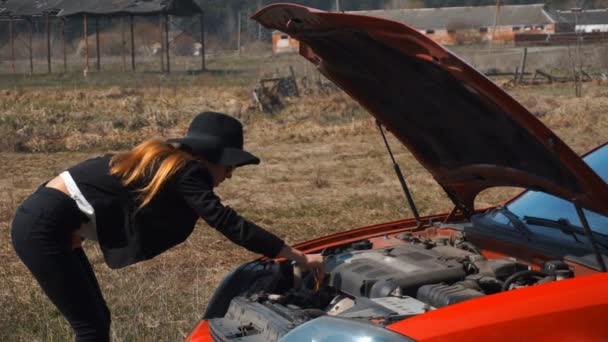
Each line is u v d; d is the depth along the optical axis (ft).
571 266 11.80
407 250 12.92
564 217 13.17
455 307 9.93
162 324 17.17
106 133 61.77
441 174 14.82
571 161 11.07
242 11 295.69
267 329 10.72
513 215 13.62
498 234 13.28
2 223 30.86
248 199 35.94
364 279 11.59
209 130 11.44
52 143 57.57
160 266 22.91
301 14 11.50
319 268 11.39
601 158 14.07
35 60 182.91
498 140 12.51
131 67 150.92
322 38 12.24
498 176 13.43
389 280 11.39
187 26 292.81
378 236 15.01
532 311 9.93
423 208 32.94
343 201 34.96
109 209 11.23
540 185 12.50
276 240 11.01
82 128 62.80
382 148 52.90
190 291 20.16
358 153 51.29
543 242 12.60
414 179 40.60
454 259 12.35
